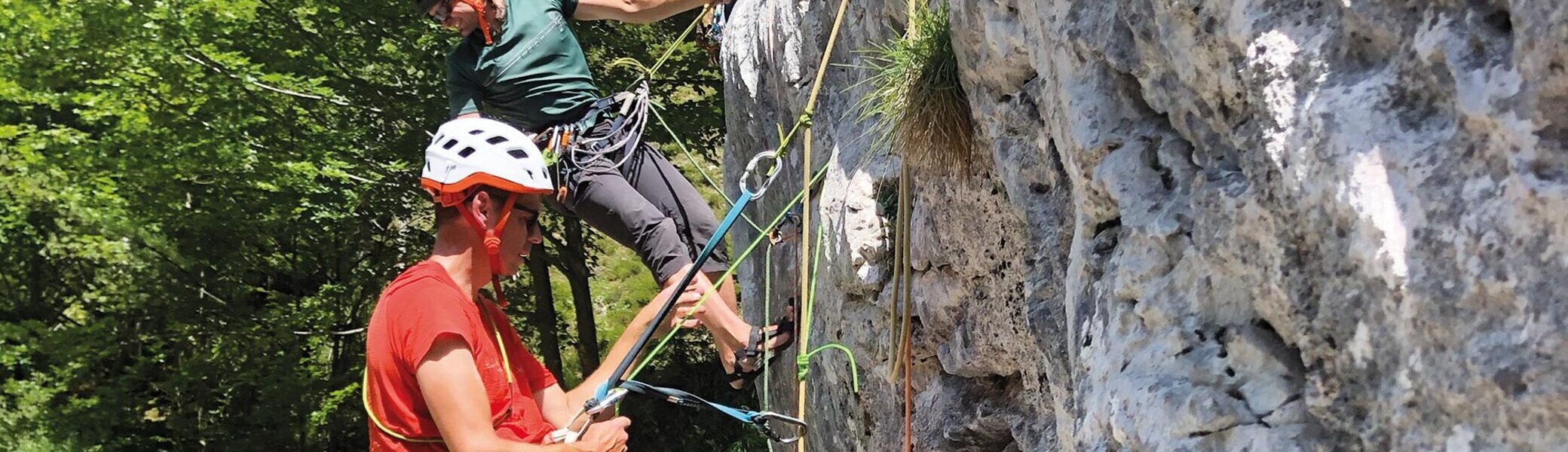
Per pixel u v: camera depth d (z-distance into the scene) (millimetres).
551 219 11836
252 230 10438
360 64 9391
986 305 2781
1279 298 1480
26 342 10867
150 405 11602
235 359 11281
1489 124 1233
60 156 9141
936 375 3146
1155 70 1811
